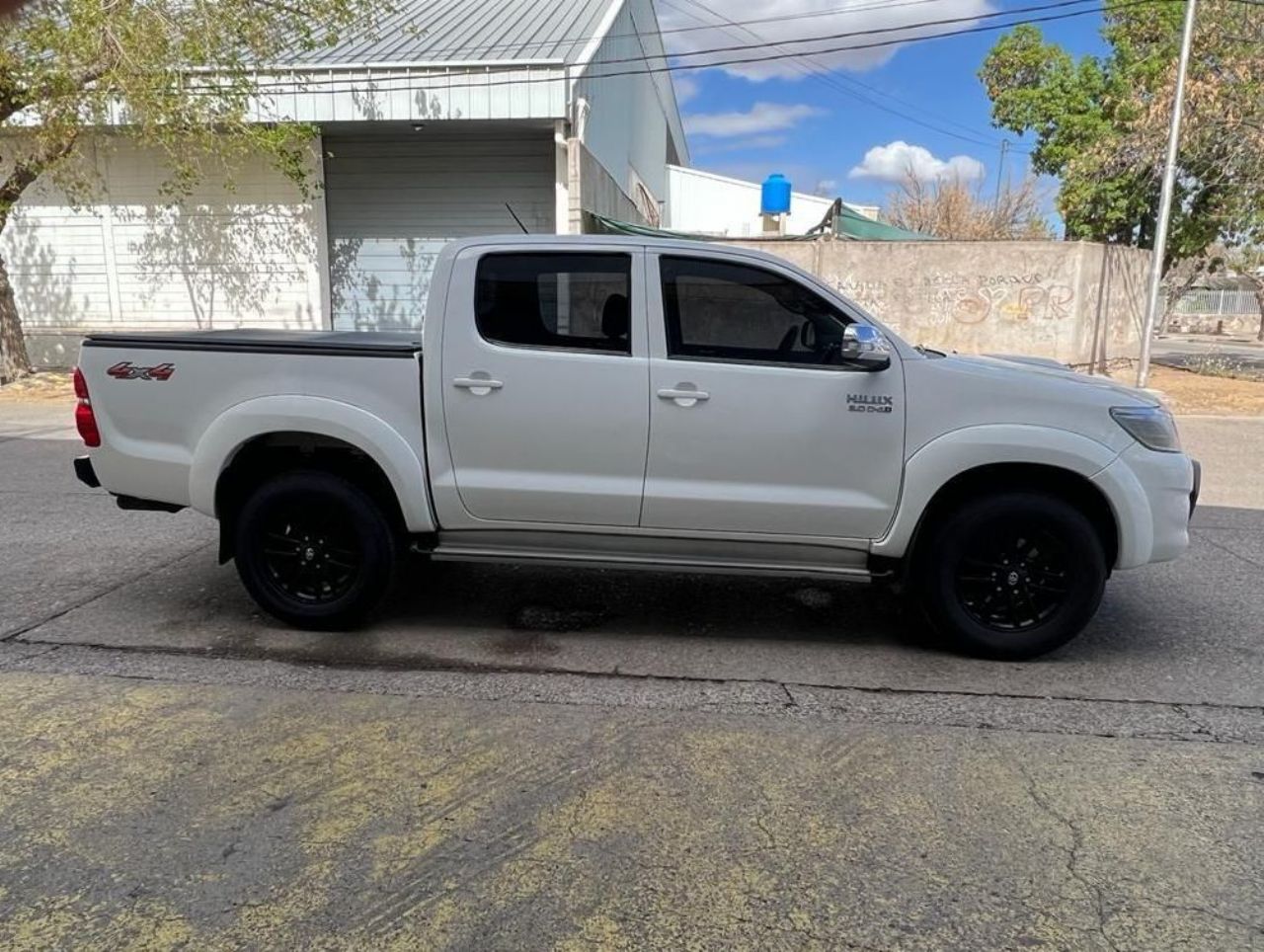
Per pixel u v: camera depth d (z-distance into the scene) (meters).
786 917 2.64
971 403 4.37
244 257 16.66
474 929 2.57
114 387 4.79
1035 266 15.77
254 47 13.55
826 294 4.43
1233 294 49.88
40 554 6.22
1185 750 3.69
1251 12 17.52
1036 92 25.70
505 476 4.57
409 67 14.23
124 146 16.33
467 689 4.18
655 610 5.32
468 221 16.30
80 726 3.75
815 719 3.92
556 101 14.09
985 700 4.14
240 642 4.72
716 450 4.44
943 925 2.62
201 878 2.78
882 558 4.61
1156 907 2.71
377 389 4.57
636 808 3.19
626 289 4.47
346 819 3.10
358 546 4.75
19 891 2.71
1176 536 4.45
